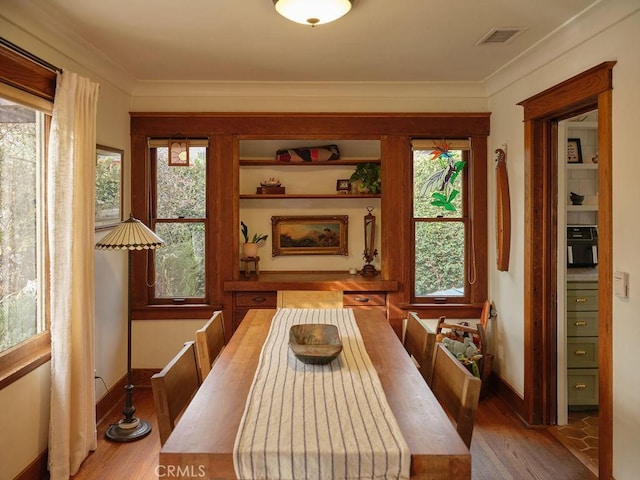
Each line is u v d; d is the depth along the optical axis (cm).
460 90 388
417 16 248
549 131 312
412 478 125
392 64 332
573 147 415
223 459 125
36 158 257
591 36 247
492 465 269
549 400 320
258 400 156
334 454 124
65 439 248
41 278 262
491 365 367
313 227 451
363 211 454
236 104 387
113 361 349
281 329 248
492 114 386
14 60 221
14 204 237
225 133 386
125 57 313
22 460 234
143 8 237
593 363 345
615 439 229
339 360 197
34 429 244
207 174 390
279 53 307
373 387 167
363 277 417
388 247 394
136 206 383
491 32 270
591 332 343
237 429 137
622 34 224
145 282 385
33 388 243
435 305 393
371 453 124
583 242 403
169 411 158
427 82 378
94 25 258
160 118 383
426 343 215
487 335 393
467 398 154
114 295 351
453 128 391
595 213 416
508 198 353
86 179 269
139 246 279
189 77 362
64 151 247
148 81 370
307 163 428
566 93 267
